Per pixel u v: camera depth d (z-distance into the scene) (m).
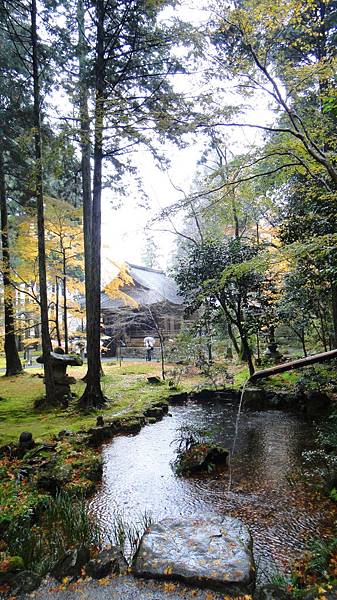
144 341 17.08
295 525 2.99
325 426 5.33
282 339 11.70
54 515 3.00
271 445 4.95
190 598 1.98
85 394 6.89
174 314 16.80
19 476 3.53
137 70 6.96
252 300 8.42
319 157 4.11
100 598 2.00
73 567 2.26
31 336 15.62
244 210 9.45
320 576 2.16
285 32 4.64
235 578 2.08
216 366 8.75
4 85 9.02
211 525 2.74
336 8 5.75
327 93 4.61
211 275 7.96
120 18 6.56
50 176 10.26
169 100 4.57
